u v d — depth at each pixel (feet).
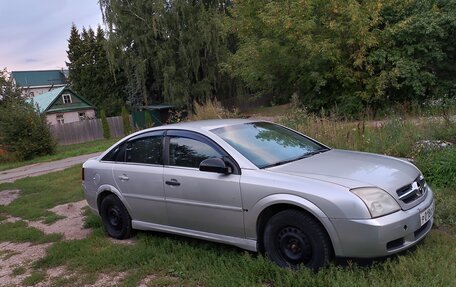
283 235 13.15
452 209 16.07
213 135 15.67
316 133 29.43
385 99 53.47
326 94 55.47
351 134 28.14
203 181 14.97
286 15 52.16
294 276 12.22
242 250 15.02
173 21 128.88
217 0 133.39
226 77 137.90
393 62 52.75
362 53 51.34
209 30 125.59
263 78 59.88
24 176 54.34
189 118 49.14
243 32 62.95
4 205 32.58
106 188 19.04
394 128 28.14
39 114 86.74
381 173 13.26
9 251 19.85
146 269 14.67
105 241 18.69
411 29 52.44
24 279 15.72
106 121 134.41
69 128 130.21
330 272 11.89
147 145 17.78
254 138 16.22
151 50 133.18
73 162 65.05
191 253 15.26
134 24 130.62
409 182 13.16
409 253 12.77
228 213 14.30
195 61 132.36
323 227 12.30
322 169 13.65
